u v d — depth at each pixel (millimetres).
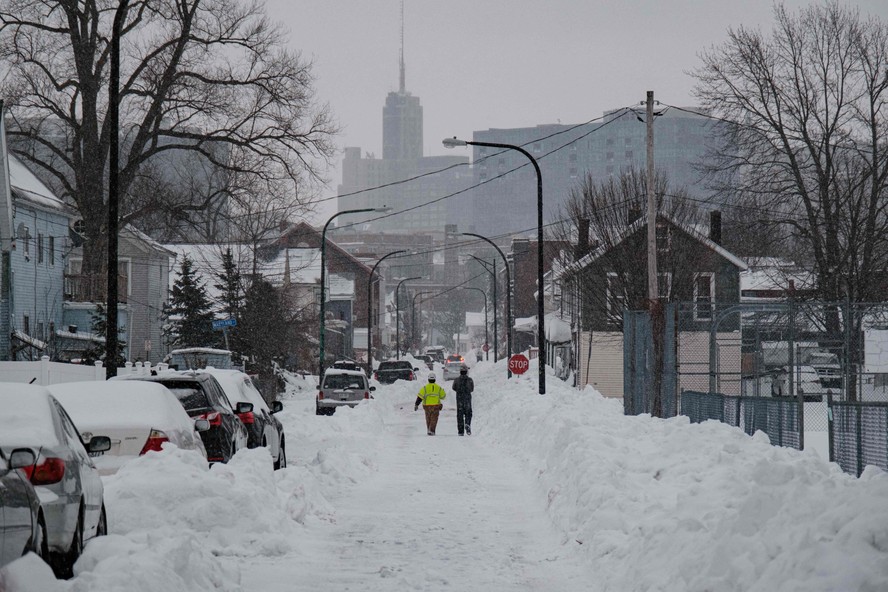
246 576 25000
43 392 23797
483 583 24844
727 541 19172
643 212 117375
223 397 44156
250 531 28516
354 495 41938
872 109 113562
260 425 47781
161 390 34281
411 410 122562
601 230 120375
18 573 16438
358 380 107750
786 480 22047
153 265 168125
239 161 146375
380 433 80875
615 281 117625
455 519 35250
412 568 26469
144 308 164750
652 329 70188
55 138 182125
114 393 33594
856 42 113500
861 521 16250
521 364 127375
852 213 110312
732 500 26281
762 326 81938
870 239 108625
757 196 140125
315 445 64125
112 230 56312
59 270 139125
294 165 146250
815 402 81000
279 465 53531
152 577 19719
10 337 116750
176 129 146750
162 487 28297
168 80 138625
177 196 157875
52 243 136375
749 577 17656
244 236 158375
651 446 40406
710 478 32375
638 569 22531
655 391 68500
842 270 111000
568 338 150125
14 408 22688
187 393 40969
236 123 145000
